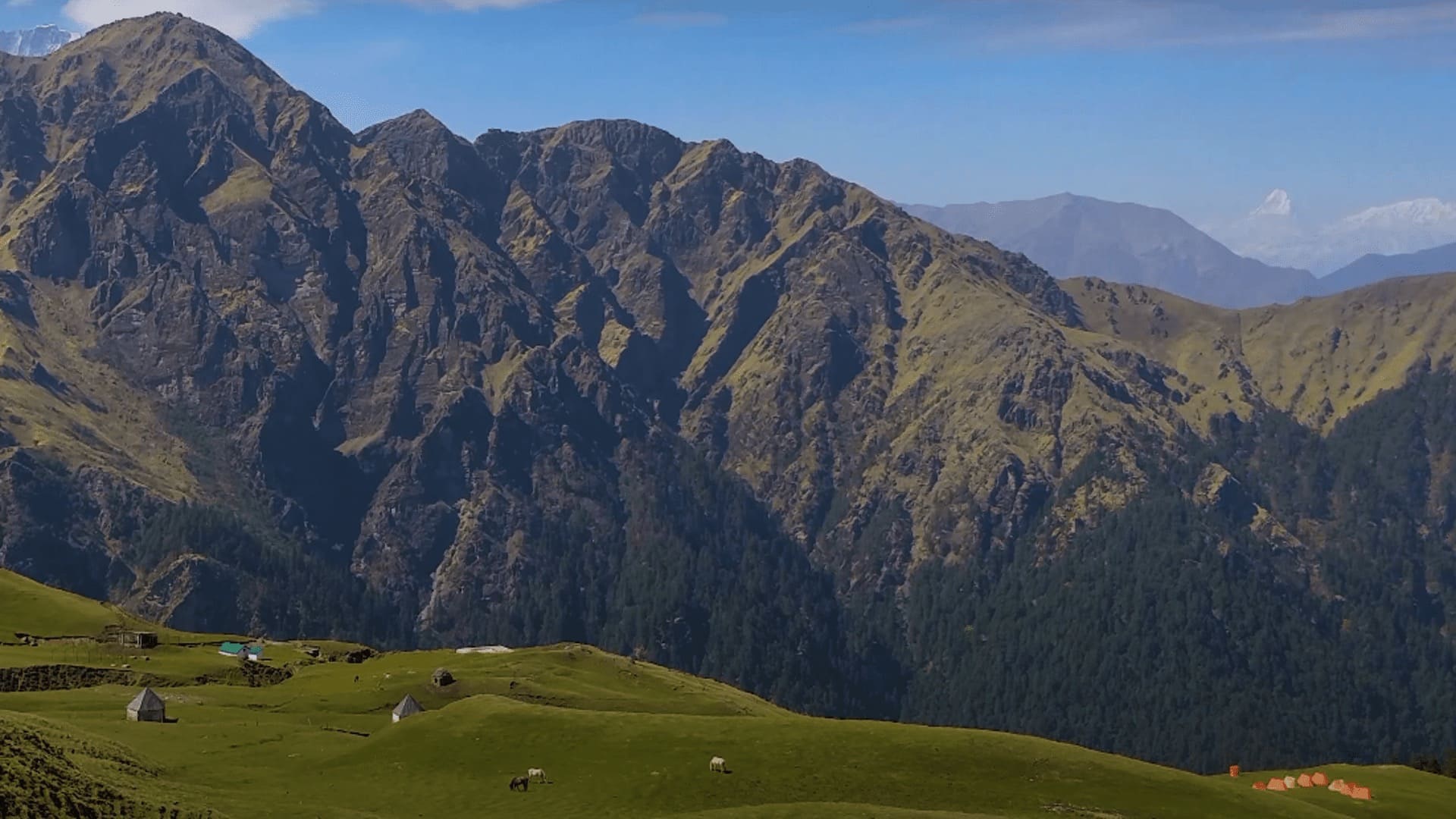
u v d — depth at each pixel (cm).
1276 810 14912
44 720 14525
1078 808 14212
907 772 14900
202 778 14450
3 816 9969
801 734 15938
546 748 15612
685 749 15425
